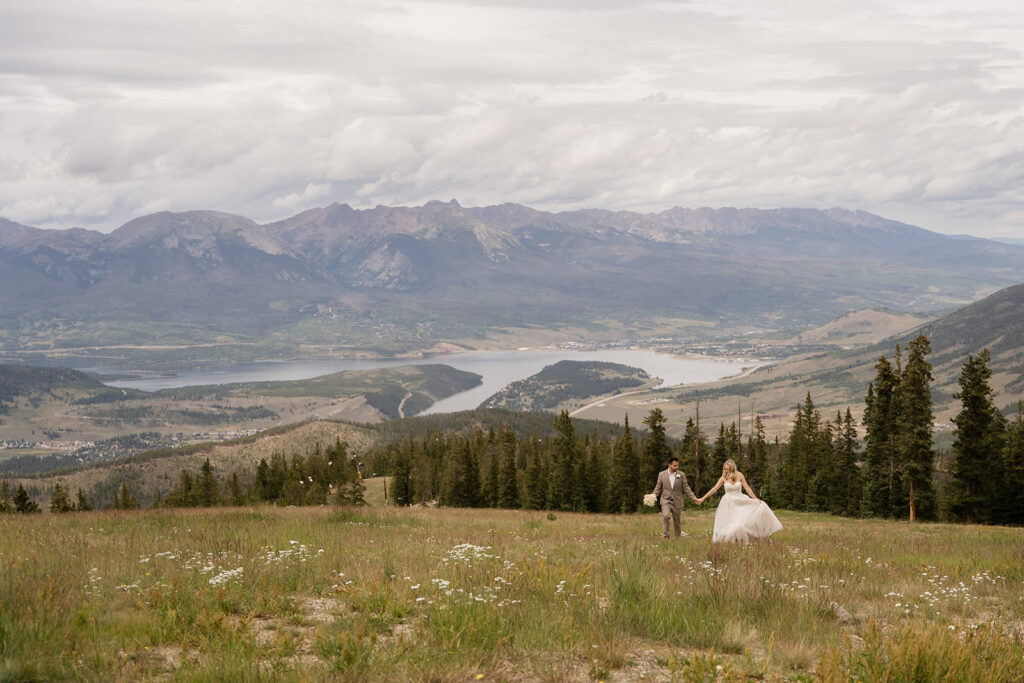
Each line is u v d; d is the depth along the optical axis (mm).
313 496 118312
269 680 5910
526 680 6406
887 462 64500
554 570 10406
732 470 16000
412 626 7898
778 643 7594
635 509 78562
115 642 6969
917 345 56812
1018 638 7328
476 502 94938
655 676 6566
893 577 11992
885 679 6070
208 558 11758
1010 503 57406
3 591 8125
